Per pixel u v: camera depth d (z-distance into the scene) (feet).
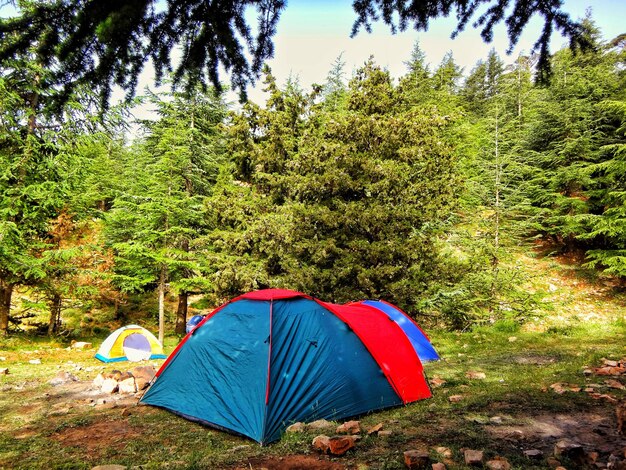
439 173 53.57
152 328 68.28
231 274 54.60
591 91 69.92
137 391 26.08
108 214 54.44
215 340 20.83
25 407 22.56
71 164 49.11
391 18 13.89
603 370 22.26
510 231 59.98
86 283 52.75
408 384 21.27
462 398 20.06
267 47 13.02
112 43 10.87
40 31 10.16
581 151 66.28
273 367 18.17
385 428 15.72
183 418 19.77
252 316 20.53
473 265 50.78
